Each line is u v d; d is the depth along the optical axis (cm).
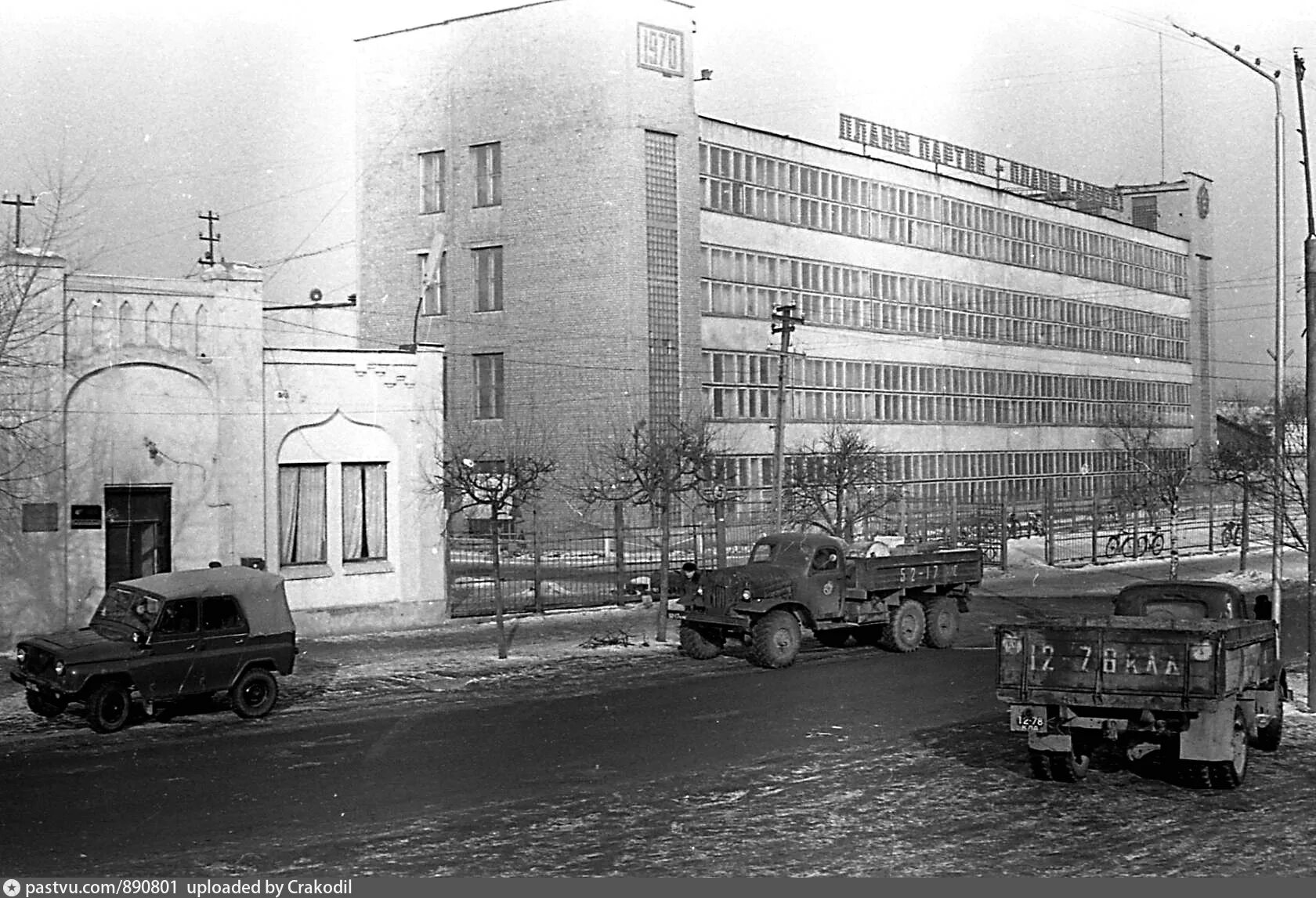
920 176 7669
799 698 2158
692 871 1130
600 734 1823
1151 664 1416
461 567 4362
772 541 2673
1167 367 10044
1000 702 2111
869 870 1132
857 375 7219
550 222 6169
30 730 1841
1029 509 7075
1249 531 6219
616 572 3909
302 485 2884
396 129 6631
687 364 6184
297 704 2092
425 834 1261
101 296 2550
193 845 1214
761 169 6669
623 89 6003
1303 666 2584
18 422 2436
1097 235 9212
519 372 6234
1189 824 1309
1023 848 1211
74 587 2516
